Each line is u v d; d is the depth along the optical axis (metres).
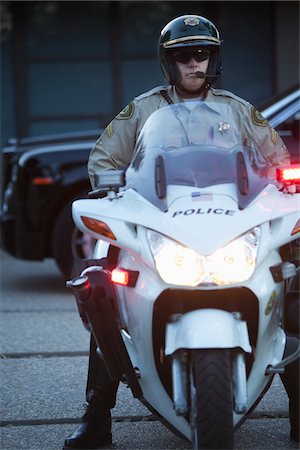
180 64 6.25
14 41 20.73
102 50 20.84
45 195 12.23
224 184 5.50
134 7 20.80
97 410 6.30
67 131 20.91
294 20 20.72
